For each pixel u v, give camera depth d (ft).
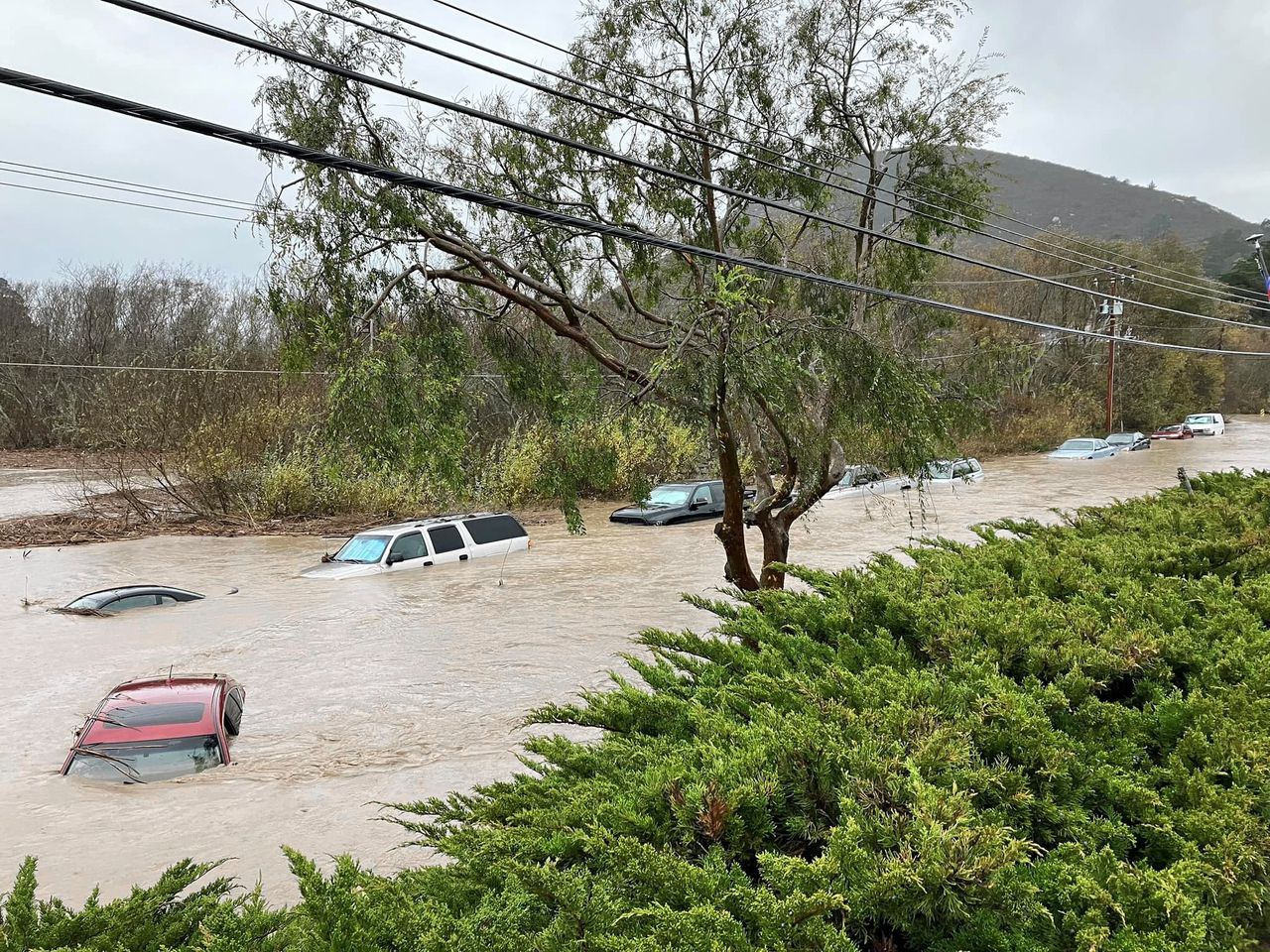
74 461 128.57
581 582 53.83
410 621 44.98
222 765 27.48
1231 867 10.03
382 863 21.30
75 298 161.89
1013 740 12.33
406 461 28.12
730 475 34.17
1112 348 157.79
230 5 23.76
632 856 9.10
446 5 22.76
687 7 33.81
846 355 31.91
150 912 10.66
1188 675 15.64
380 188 25.72
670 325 31.73
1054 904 9.71
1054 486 99.76
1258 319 238.68
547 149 32.27
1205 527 29.07
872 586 19.21
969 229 39.32
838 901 8.32
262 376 94.38
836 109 37.29
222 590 52.34
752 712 13.51
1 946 10.06
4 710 32.45
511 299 29.89
